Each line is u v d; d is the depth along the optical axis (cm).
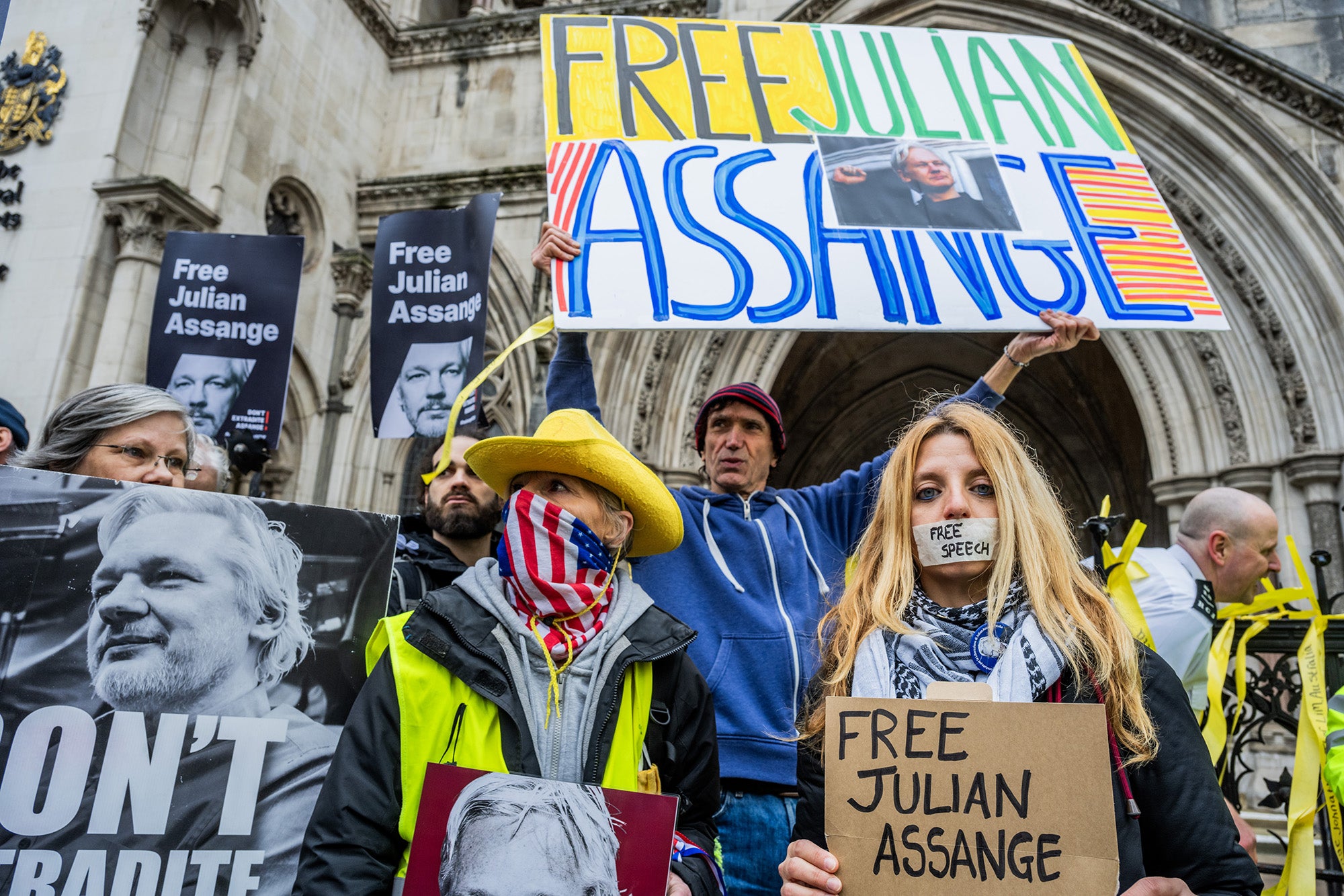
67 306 850
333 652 184
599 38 279
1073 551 158
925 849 127
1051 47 298
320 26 1115
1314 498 778
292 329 439
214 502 183
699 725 178
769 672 230
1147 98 895
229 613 179
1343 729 224
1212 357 849
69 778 162
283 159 1034
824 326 231
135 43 935
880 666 149
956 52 294
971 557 156
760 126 266
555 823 142
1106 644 141
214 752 171
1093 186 264
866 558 170
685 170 255
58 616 168
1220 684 331
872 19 966
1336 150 834
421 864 140
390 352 438
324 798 150
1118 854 121
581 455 180
